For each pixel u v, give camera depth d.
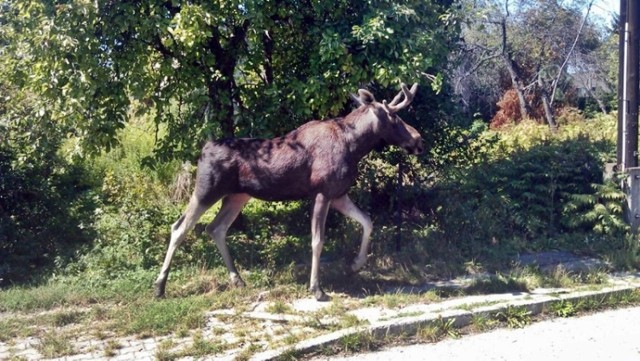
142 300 6.91
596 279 7.50
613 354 5.48
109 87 7.97
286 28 8.81
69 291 7.12
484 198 9.41
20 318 6.44
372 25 7.76
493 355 5.52
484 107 28.64
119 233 8.98
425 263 8.18
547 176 9.45
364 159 9.20
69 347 5.62
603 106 26.02
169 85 8.59
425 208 9.30
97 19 7.62
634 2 9.35
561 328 6.23
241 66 9.06
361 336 5.71
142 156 12.73
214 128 8.41
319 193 6.92
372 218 9.17
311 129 7.10
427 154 9.45
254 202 10.73
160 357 5.37
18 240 8.57
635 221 9.30
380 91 9.02
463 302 6.72
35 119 8.34
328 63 8.16
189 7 7.52
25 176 9.05
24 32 7.81
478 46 24.92
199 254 8.41
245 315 6.39
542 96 24.77
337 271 7.67
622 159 9.40
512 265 8.16
